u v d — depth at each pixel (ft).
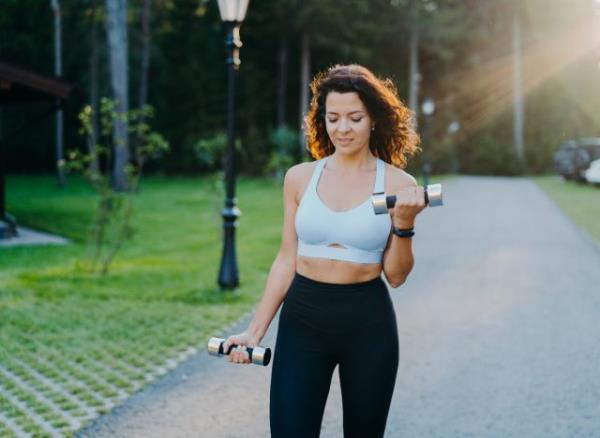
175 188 88.79
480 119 148.36
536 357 17.24
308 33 117.39
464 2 146.72
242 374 15.92
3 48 112.47
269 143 116.67
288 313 7.76
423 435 12.48
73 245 38.01
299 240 7.86
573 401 14.17
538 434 12.52
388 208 7.11
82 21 113.91
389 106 7.66
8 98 46.65
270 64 134.41
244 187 90.17
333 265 7.55
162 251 36.60
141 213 55.26
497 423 13.01
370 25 122.52
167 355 17.38
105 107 29.35
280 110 122.62
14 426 12.66
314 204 7.63
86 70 117.39
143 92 112.47
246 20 121.39
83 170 30.17
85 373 15.83
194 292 24.81
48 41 115.96
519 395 14.52
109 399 14.16
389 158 8.20
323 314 7.53
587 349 17.94
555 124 148.25
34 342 18.29
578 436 12.43
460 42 145.59
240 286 26.27
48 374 15.72
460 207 61.93
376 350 7.55
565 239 41.01
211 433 12.44
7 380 15.25
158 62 125.29
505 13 146.20
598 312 22.22
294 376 7.58
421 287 26.35
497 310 22.45
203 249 37.60
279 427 7.47
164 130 127.85
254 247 37.40
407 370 16.19
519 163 135.13
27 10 111.96
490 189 88.48
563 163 103.30
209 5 126.41
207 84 128.67
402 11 126.31
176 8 128.36
